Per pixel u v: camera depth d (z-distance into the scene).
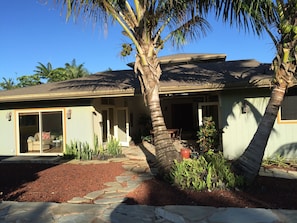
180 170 7.50
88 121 14.02
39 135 14.66
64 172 10.01
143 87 8.75
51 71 42.53
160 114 8.55
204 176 7.37
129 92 12.45
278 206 5.95
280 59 7.05
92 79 16.95
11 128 14.99
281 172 9.29
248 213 5.50
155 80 8.55
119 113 16.88
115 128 16.89
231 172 7.35
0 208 6.27
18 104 14.91
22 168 11.18
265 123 7.26
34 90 15.21
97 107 14.62
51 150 14.46
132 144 17.17
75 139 14.13
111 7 8.28
